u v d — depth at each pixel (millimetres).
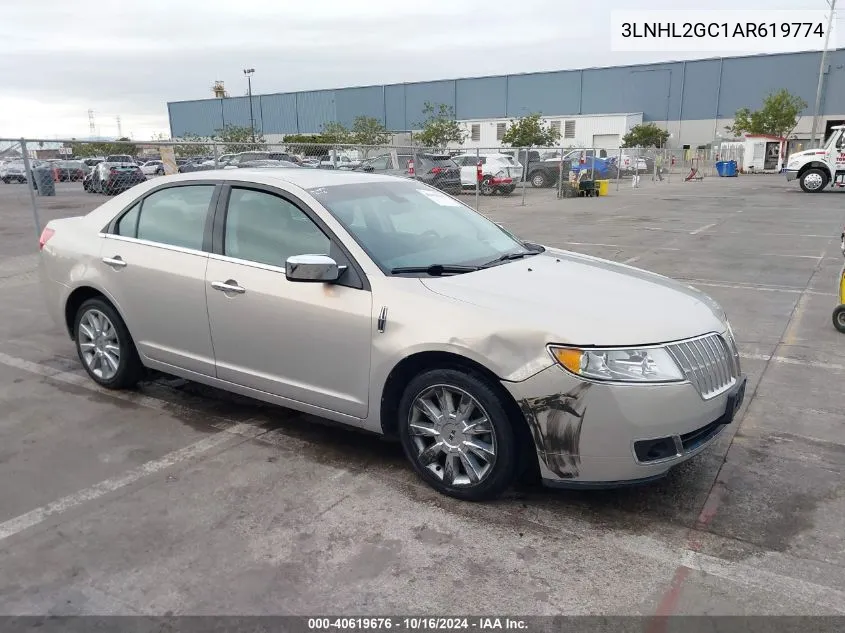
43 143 9875
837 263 10297
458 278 3637
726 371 3439
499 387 3262
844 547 3070
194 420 4562
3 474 3803
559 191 24484
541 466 3230
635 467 3105
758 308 7547
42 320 7203
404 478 3744
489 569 2932
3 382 5285
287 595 2770
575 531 3211
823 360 5734
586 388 3055
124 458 3998
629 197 24688
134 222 4699
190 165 11867
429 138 57812
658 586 2812
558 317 3203
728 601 2717
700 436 3309
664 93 62875
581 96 66188
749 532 3197
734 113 59969
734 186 31109
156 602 2730
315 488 3635
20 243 11750
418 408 3553
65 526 3273
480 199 23484
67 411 4711
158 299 4430
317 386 3840
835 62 55750
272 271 3920
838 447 4090
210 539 3162
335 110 73938
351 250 3709
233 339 4105
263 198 4109
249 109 78062
